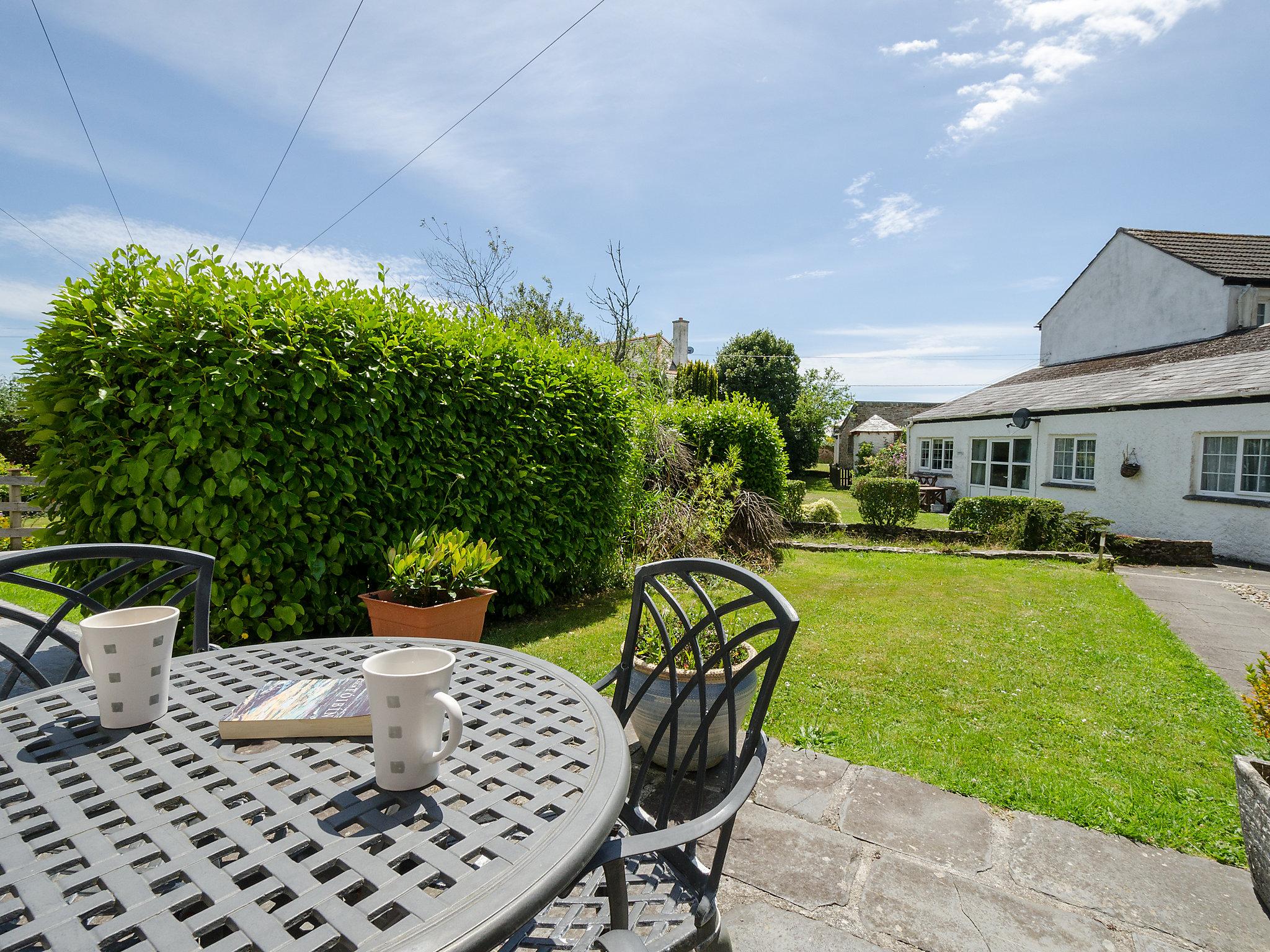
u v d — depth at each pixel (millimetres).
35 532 3596
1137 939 1916
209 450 3533
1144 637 5172
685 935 1286
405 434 4375
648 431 8508
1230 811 2609
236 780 1080
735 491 8977
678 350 30016
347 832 941
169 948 716
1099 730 3402
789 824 2473
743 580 1659
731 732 1611
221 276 3707
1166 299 15609
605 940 994
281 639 3889
